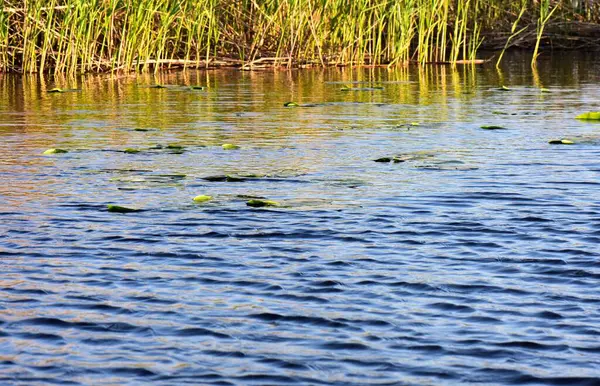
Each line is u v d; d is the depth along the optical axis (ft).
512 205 30.94
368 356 19.43
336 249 26.32
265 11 84.99
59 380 18.47
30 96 63.72
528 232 27.81
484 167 36.94
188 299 22.59
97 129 47.93
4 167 37.63
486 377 18.51
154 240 27.25
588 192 32.63
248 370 18.86
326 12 84.99
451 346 19.86
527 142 42.70
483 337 20.27
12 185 34.30
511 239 27.14
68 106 57.98
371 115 52.85
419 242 26.91
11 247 26.66
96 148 41.98
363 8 84.38
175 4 78.54
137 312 21.79
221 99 61.46
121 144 43.09
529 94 63.26
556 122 49.26
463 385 18.19
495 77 75.46
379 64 86.33
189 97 62.75
